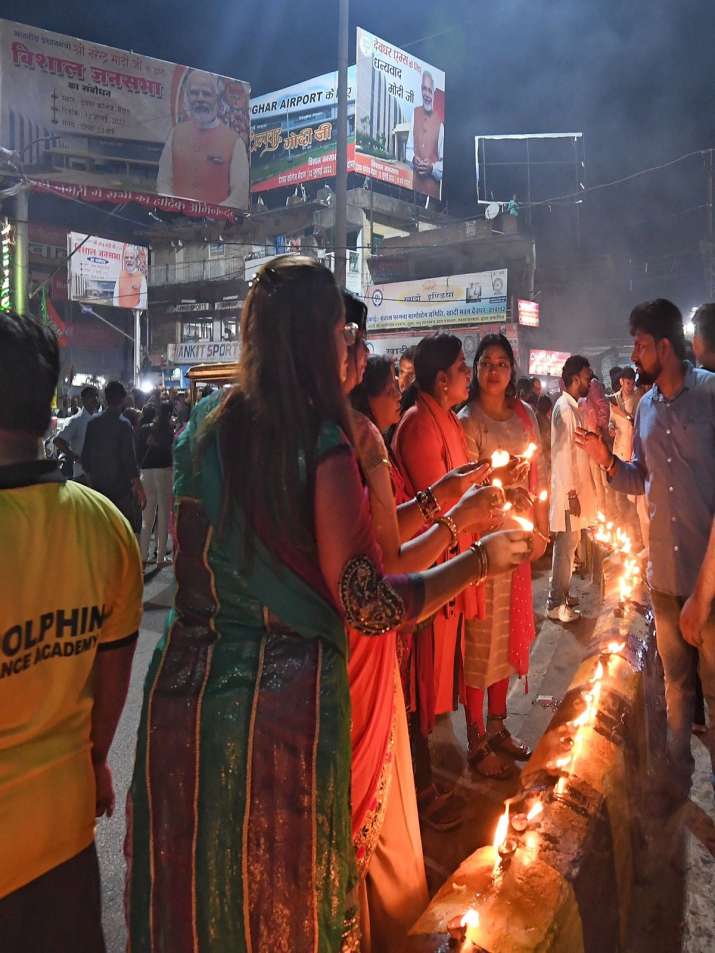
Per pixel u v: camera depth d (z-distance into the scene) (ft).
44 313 86.22
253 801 4.61
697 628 9.47
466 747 12.56
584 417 18.42
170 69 75.20
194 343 121.60
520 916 5.42
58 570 4.58
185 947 4.76
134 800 4.98
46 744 4.56
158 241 125.49
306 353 4.67
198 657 4.86
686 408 10.19
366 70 100.37
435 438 9.80
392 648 6.40
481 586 10.44
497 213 89.76
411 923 6.44
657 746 11.66
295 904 4.61
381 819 6.13
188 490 4.91
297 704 4.59
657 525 10.56
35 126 68.95
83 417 27.68
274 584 4.62
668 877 9.01
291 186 112.27
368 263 100.68
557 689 14.80
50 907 4.55
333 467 4.54
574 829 6.66
